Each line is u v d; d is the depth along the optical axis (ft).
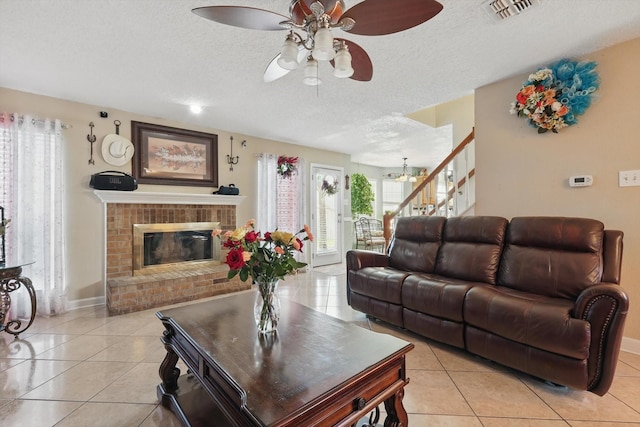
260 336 4.83
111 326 9.24
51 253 10.19
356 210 25.98
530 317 5.88
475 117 10.03
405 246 10.50
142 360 7.18
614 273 6.47
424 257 9.78
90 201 11.22
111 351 7.63
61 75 8.79
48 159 10.15
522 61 8.14
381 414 5.36
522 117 8.80
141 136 12.32
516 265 7.75
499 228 8.49
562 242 7.18
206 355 4.21
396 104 11.31
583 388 5.34
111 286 10.23
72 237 10.84
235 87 9.67
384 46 7.29
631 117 7.25
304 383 3.52
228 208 14.58
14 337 8.44
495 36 6.91
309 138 16.61
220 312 5.99
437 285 7.75
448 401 5.60
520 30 6.70
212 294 12.62
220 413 5.00
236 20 4.53
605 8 5.95
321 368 3.85
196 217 13.55
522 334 5.96
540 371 5.82
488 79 9.25
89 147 11.16
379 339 4.73
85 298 11.12
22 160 9.73
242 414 3.45
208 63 8.07
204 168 14.11
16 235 9.64
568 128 8.17
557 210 8.41
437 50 7.52
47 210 10.09
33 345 7.96
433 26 6.49
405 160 24.08
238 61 7.97
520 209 9.10
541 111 8.11
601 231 6.85
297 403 3.18
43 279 10.06
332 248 20.16
